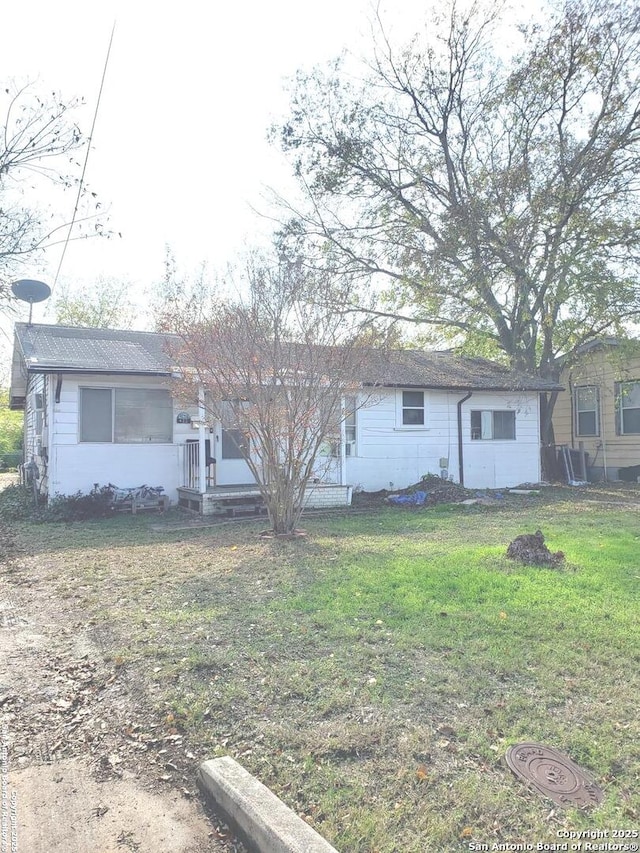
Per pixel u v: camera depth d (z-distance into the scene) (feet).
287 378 27.25
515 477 55.21
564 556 21.71
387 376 47.80
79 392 39.42
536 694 11.32
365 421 49.26
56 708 11.64
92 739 10.52
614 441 60.29
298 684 11.89
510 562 21.21
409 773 8.96
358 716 10.64
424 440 51.52
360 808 8.22
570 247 51.90
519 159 55.47
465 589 17.87
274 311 27.37
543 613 15.61
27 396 57.57
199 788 9.12
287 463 28.35
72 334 45.50
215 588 19.13
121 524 34.83
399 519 34.99
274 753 9.66
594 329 54.75
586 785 8.64
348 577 19.79
